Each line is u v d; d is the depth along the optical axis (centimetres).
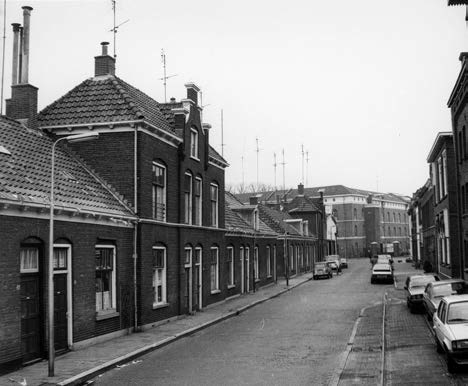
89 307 1598
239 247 3403
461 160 2567
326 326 2041
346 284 4341
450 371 1188
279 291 3694
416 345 1547
